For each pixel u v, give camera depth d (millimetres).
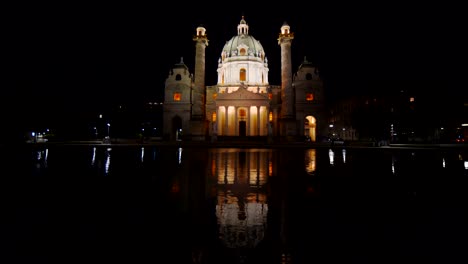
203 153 36000
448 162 24344
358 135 70438
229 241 6684
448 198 10703
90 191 12000
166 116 82312
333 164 22797
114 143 62781
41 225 7691
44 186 13047
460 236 6867
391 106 73750
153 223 7906
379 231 7246
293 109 77188
